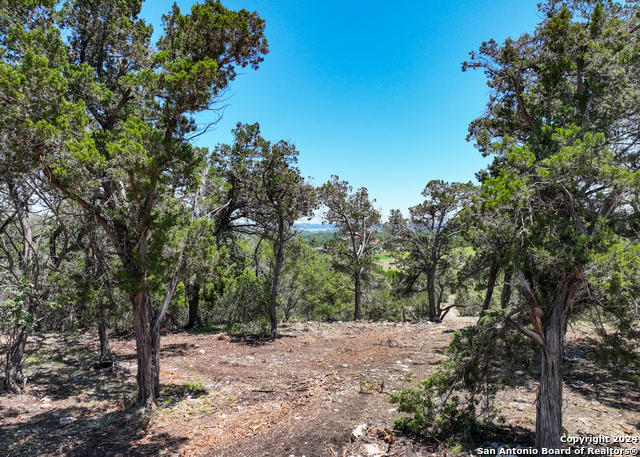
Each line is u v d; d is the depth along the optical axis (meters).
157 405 7.32
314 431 5.85
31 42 6.13
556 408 4.68
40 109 5.38
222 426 6.33
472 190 12.35
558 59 7.07
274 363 11.07
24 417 6.72
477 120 12.66
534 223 4.87
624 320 4.29
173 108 6.97
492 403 6.88
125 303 8.88
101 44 8.27
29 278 8.30
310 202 16.22
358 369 9.95
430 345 13.23
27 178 6.58
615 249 3.87
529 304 4.91
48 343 14.09
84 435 5.95
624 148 6.01
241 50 8.30
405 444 5.30
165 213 8.94
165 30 8.55
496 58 8.55
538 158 5.81
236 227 20.12
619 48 6.11
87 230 7.73
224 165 17.64
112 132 7.19
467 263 13.88
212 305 18.77
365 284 27.02
